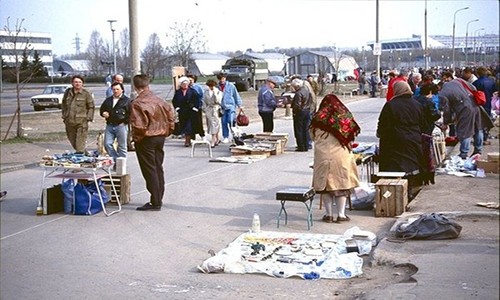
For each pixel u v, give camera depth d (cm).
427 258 761
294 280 734
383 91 3338
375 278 729
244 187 1334
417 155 1106
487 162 1358
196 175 1498
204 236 939
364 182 1227
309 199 959
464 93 1469
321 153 986
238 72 6281
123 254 848
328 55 6031
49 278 735
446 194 1141
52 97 3328
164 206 1150
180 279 742
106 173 1196
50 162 1098
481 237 848
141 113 1099
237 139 1880
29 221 1037
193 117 2041
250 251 828
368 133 2348
